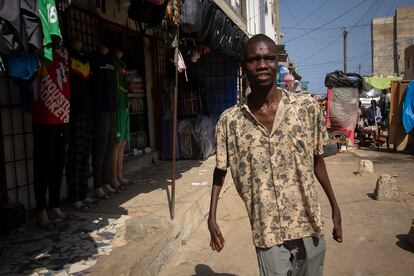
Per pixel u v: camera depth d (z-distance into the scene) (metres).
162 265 3.87
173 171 4.37
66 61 4.21
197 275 3.73
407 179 8.01
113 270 3.11
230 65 10.48
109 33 6.90
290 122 2.07
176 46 4.57
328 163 10.01
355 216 5.47
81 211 4.84
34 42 2.24
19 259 3.50
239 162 2.17
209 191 5.88
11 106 4.56
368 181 7.74
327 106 12.20
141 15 4.61
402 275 3.68
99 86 5.07
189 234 4.77
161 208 4.83
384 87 16.69
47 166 4.14
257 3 18.06
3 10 2.08
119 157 6.04
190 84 9.36
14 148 4.62
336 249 4.31
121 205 5.07
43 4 2.32
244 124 2.13
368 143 13.51
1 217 4.05
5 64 2.40
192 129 8.73
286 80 14.71
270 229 2.10
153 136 8.62
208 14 5.91
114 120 5.42
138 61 8.12
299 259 2.21
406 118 11.09
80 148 4.84
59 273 3.22
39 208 4.21
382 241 4.52
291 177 2.09
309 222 2.11
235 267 3.91
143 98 8.31
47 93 3.97
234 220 5.38
